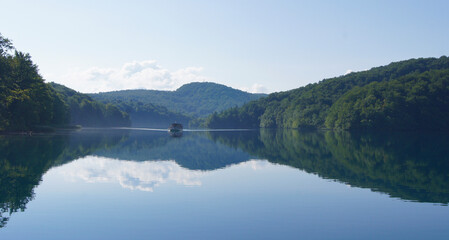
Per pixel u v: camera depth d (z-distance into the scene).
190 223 19.39
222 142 84.50
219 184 29.64
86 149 57.62
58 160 42.47
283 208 22.36
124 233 17.81
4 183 28.47
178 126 171.12
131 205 22.75
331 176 33.62
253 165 41.47
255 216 20.72
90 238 17.12
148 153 54.41
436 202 23.84
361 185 29.31
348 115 157.00
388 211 21.77
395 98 148.38
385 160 45.78
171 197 24.98
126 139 90.31
